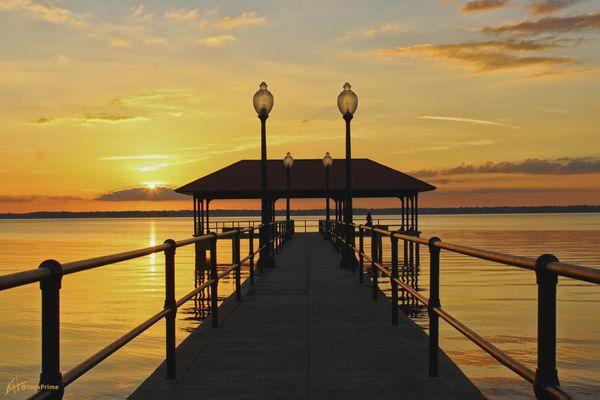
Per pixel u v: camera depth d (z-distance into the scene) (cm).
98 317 2523
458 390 620
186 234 16062
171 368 669
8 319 2684
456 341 1903
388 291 2892
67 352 1827
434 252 654
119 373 1534
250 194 5438
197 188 5197
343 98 2030
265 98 2097
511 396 1285
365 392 621
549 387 340
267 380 668
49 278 359
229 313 1104
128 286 3822
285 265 2200
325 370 710
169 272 664
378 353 793
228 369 716
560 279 4347
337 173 5391
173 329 668
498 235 12100
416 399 596
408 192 5488
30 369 1698
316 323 1013
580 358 1697
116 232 19175
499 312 2534
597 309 2738
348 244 2014
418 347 823
